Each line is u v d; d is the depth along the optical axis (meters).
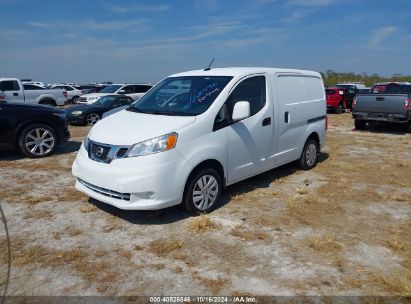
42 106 8.09
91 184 4.44
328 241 3.99
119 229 4.30
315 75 7.17
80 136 11.08
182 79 5.60
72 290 3.14
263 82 5.66
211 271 3.44
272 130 5.74
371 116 12.93
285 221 4.57
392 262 3.61
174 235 4.15
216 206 5.02
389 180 6.43
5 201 5.17
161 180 4.15
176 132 4.30
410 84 14.80
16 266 3.49
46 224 4.43
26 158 7.81
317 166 7.45
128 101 15.10
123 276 3.35
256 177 6.52
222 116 4.84
